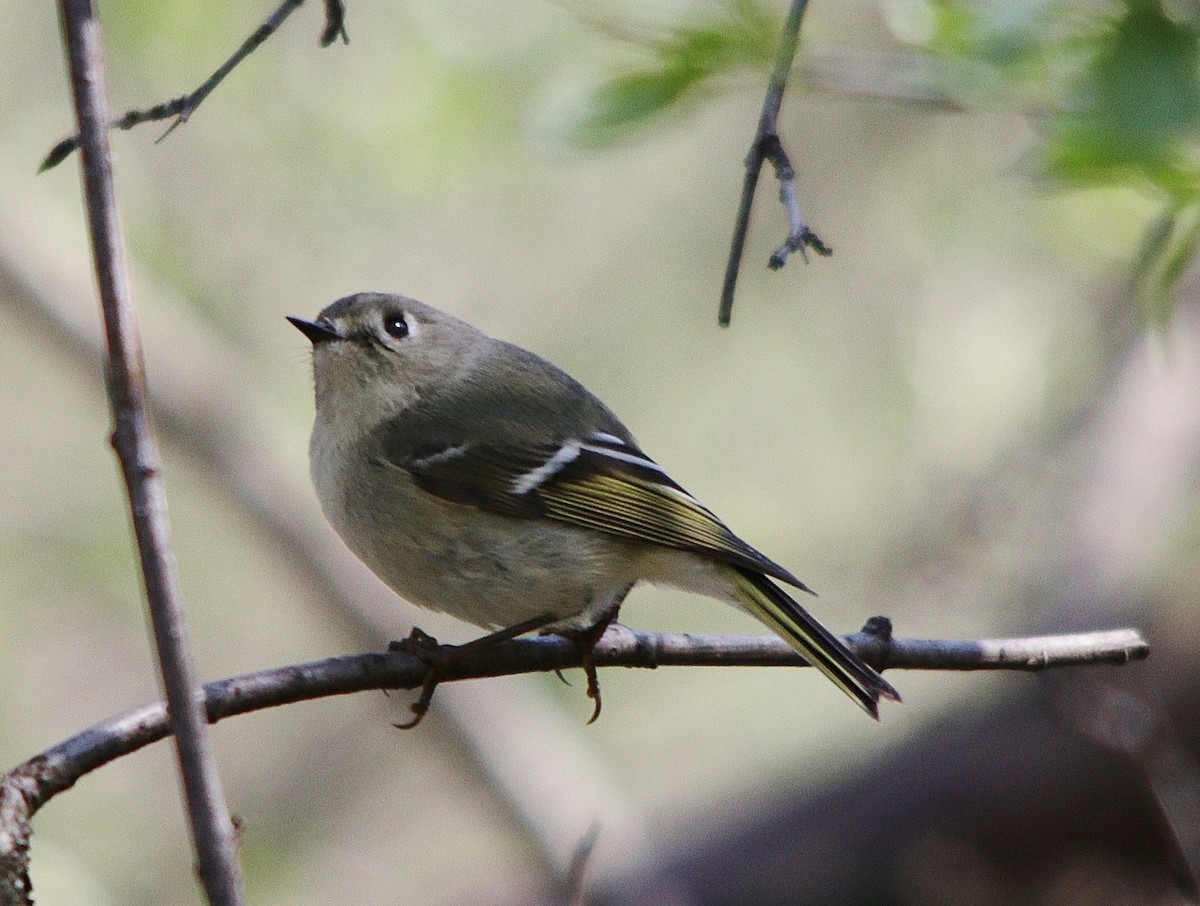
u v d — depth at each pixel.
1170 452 10.88
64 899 10.08
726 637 6.02
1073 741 9.36
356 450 6.67
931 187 13.26
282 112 12.27
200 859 3.42
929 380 12.95
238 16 11.80
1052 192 5.39
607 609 6.38
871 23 10.14
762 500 12.89
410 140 12.04
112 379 3.58
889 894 9.58
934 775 9.69
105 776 12.50
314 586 12.34
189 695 3.48
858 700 5.57
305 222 12.77
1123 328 12.14
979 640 5.83
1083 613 10.18
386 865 12.88
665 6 5.69
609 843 10.50
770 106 4.30
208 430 12.16
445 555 6.43
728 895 9.81
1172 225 5.15
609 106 5.67
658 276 13.62
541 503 6.35
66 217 12.71
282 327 12.86
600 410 6.96
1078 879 9.38
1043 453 11.62
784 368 13.41
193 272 12.65
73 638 12.67
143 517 3.54
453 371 6.88
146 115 4.29
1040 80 5.56
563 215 13.50
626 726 12.55
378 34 12.12
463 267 13.26
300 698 5.12
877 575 11.88
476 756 11.38
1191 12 4.93
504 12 11.98
